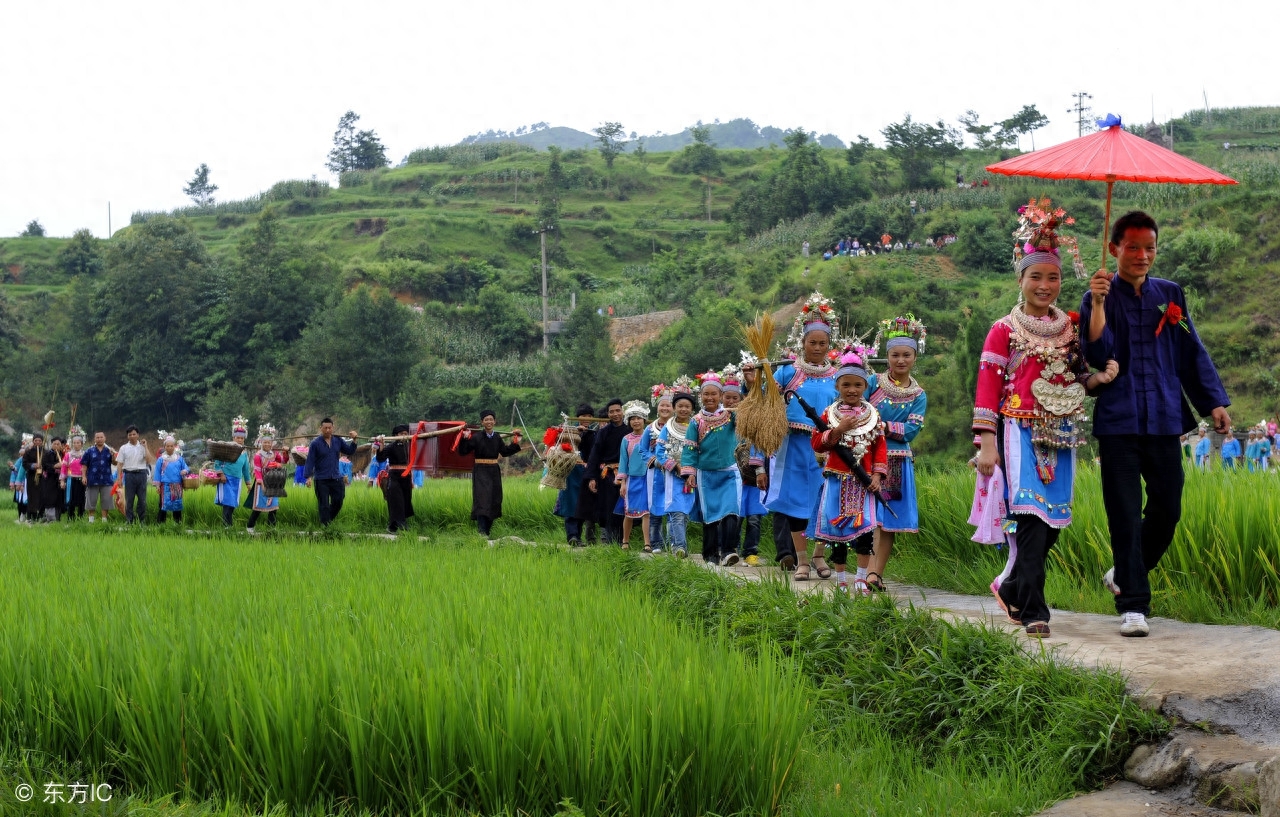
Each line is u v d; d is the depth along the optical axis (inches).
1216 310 2235.5
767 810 195.5
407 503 816.3
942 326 2480.3
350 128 7017.7
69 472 956.6
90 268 4726.9
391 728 193.6
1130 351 276.5
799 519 420.2
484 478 745.0
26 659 228.4
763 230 4288.9
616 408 653.9
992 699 230.5
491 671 205.0
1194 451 1104.8
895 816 195.3
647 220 5177.2
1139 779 209.2
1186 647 250.8
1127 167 259.6
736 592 333.1
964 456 1798.7
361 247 4653.1
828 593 339.0
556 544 651.5
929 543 439.5
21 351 3371.1
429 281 3873.0
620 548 487.2
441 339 3255.4
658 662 218.1
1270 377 1985.7
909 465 362.3
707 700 197.9
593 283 4141.2
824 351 424.2
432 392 2736.2
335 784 195.2
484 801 187.3
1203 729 209.0
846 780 212.8
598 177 5772.6
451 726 190.4
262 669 208.1
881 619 274.2
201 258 3531.0
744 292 3070.9
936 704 238.7
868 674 257.0
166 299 3334.2
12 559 458.3
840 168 4365.2
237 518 956.6
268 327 3255.4
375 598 306.2
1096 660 239.6
